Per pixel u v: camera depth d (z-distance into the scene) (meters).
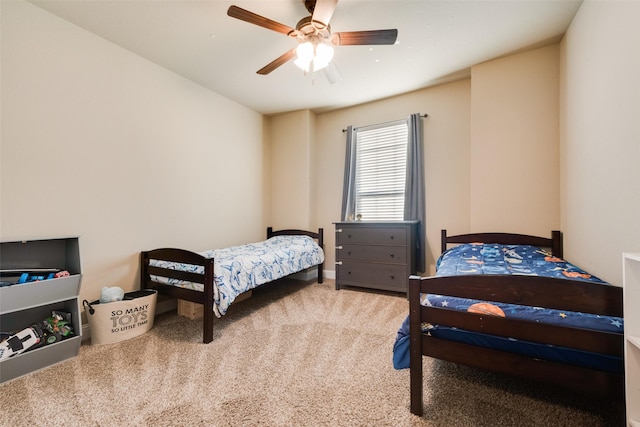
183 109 3.08
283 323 2.48
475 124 2.90
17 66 1.93
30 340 1.73
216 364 1.79
